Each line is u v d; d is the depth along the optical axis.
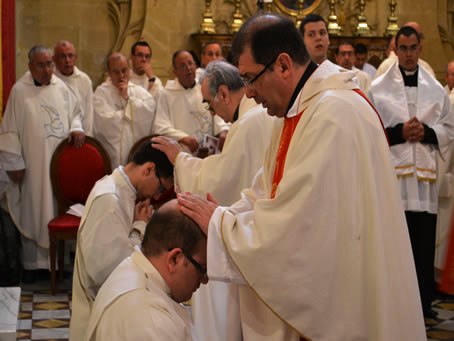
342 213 2.55
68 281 6.89
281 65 2.67
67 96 7.13
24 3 10.89
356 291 2.55
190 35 11.18
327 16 11.44
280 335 2.72
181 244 2.35
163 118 7.45
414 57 5.64
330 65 2.75
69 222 6.53
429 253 5.71
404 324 2.58
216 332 3.04
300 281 2.53
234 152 3.51
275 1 11.38
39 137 6.90
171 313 2.19
